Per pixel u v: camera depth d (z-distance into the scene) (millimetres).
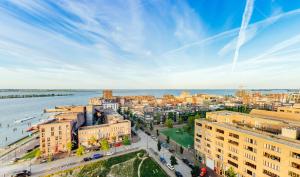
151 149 108688
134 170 81375
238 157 69125
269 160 57812
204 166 85438
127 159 93188
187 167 83875
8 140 141875
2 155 102500
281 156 54188
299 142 55750
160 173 78125
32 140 134125
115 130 124500
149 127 171250
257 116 82875
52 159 94062
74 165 86625
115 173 79062
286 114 80938
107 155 98938
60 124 103562
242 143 67312
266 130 72688
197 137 93188
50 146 101000
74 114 129500
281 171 54219
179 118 199125
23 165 87062
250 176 64500
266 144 58750
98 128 118125
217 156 79625
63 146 104500
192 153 101812
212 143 82125
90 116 169625
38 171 80500
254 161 62875
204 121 89750
